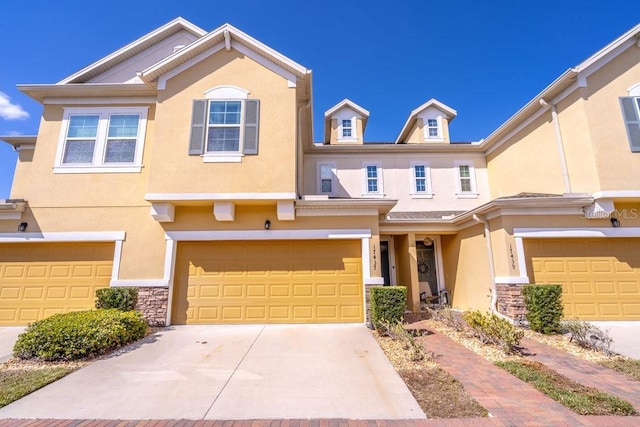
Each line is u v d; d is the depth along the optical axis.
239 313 10.24
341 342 8.09
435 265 15.34
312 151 16.83
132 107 11.33
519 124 14.11
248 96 10.62
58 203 10.59
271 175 10.05
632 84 10.92
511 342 7.01
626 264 10.59
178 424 4.16
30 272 10.40
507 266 10.30
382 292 9.23
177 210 10.58
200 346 7.78
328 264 10.62
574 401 4.50
